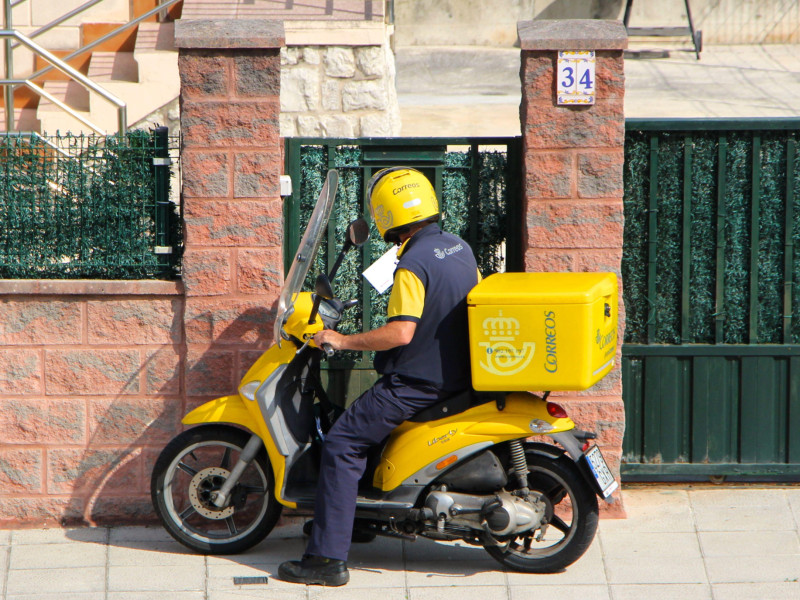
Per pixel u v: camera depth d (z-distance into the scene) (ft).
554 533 69.92
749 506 73.05
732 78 198.08
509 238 72.49
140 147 69.77
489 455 60.59
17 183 69.51
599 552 66.44
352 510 61.26
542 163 68.49
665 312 74.84
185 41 66.28
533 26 68.49
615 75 67.41
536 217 69.00
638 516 71.72
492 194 72.49
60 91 122.21
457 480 61.00
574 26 68.13
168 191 70.38
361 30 114.83
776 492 75.31
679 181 73.36
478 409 60.49
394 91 134.00
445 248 61.11
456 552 67.10
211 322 69.36
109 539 69.67
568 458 61.72
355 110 116.06
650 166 72.95
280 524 71.82
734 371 75.00
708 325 74.90
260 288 69.21
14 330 69.41
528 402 60.44
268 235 68.74
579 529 61.46
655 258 74.08
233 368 69.87
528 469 61.77
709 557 65.51
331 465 61.11
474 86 198.49
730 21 226.38
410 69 211.00
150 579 63.46
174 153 78.43
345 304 65.98
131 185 69.92
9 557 66.80
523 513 59.98
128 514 71.72
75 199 69.92
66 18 117.80
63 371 70.03
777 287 74.33
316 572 61.72
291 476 64.03
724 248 73.97
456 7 225.56
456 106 179.83
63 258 70.44
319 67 115.34
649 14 227.20
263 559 66.33
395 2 225.76
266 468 65.72
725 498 74.54
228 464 67.51
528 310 57.31
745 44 226.79
